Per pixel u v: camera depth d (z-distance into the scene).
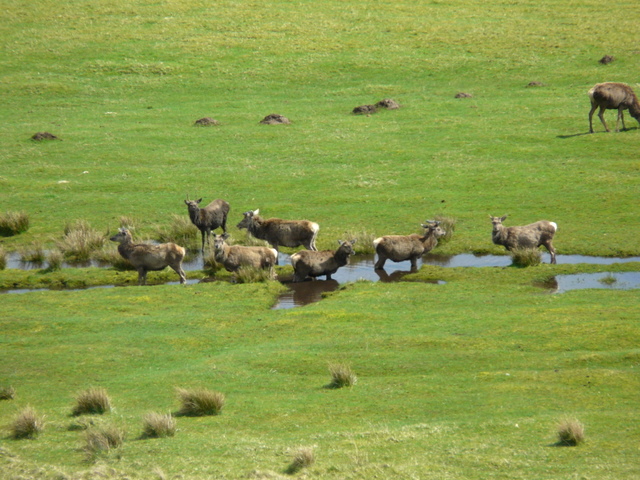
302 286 58.34
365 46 154.25
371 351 41.66
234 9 178.88
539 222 62.28
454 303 50.84
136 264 59.22
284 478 27.64
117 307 52.28
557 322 44.62
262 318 49.44
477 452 29.06
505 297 51.59
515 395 34.78
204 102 127.19
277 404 35.41
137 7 179.75
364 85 133.88
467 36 156.62
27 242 72.44
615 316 45.19
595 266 58.12
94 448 30.92
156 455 30.34
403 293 53.56
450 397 35.06
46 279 60.81
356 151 97.25
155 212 79.25
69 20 170.75
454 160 91.69
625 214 70.62
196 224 69.94
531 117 106.94
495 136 99.56
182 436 32.31
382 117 113.44
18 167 94.50
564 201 75.69
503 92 124.31
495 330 44.22
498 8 175.75
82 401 35.59
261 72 141.75
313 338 44.94
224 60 148.50
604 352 39.41
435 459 28.75
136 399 36.94
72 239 69.25
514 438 30.12
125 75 141.00
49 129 110.69
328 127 108.94
